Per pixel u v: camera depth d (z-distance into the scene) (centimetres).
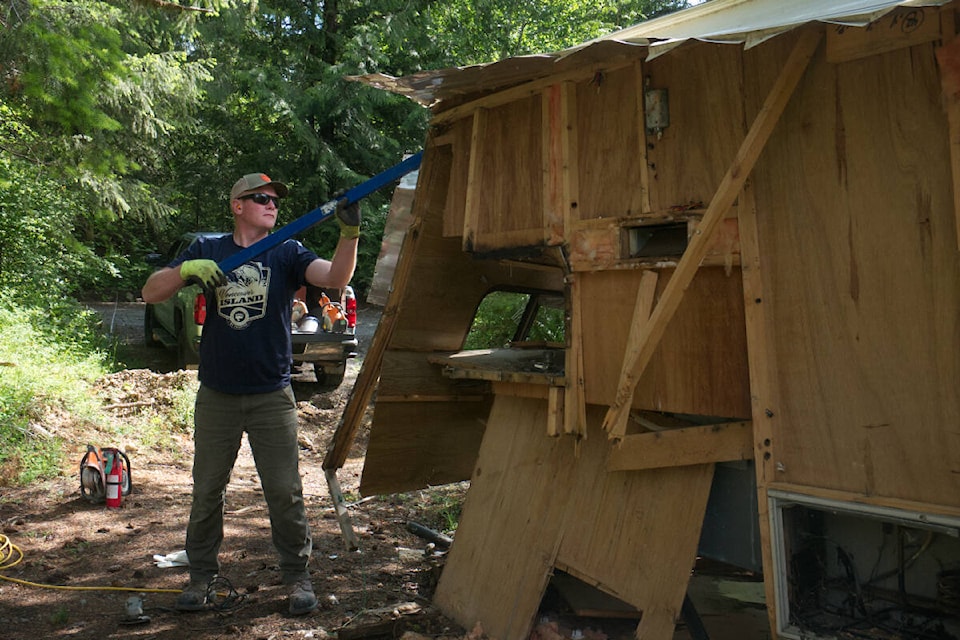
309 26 2055
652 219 312
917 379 251
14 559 434
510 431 388
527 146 360
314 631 351
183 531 488
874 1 246
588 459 348
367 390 427
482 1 2161
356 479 647
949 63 240
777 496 280
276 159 2103
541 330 722
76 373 782
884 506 256
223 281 357
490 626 352
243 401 368
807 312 275
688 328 311
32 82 845
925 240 249
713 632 348
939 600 265
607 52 310
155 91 1274
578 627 357
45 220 1089
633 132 321
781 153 281
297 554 377
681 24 352
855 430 265
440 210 425
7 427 599
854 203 264
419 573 432
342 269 372
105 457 534
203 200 2183
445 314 455
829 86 270
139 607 363
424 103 410
